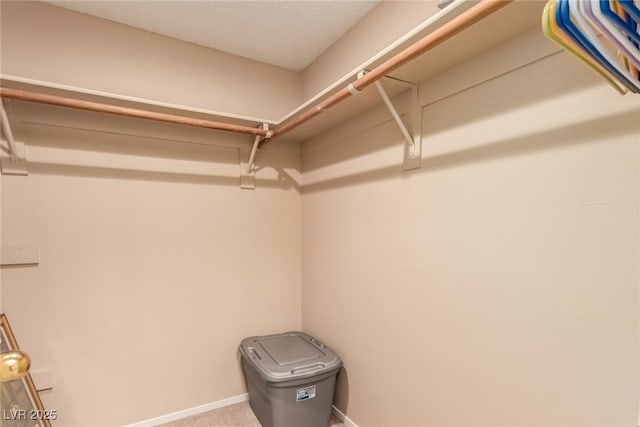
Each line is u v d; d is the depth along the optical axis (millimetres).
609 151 742
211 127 1611
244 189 1981
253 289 2023
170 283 1767
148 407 1715
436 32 836
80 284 1545
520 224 918
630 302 713
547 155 856
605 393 754
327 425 1652
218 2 1466
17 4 1415
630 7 473
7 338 1329
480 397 1032
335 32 1718
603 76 600
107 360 1611
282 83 2123
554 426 846
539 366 878
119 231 1631
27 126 1420
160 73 1734
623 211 722
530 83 891
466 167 1074
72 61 1522
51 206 1477
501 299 970
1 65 1391
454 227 1118
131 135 1648
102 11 1529
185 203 1802
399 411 1360
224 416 1811
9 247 1394
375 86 1252
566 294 821
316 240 2002
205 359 1873
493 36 915
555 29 515
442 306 1163
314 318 2023
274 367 1564
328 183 1871
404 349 1335
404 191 1333
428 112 1219
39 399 1384
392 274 1400
